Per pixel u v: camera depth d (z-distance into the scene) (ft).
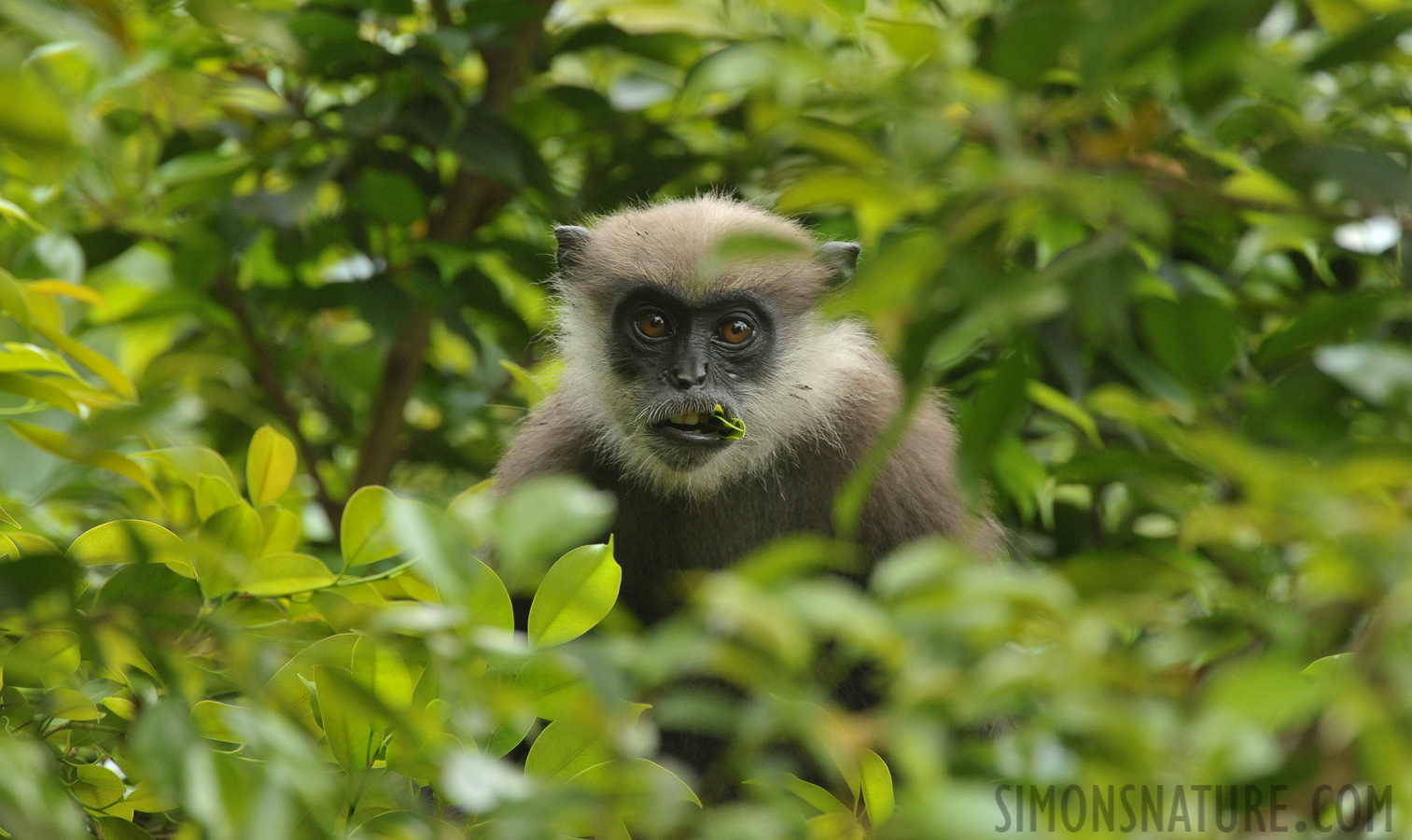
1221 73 12.84
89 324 37.70
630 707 16.48
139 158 41.93
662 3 41.22
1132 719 12.87
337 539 39.96
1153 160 16.08
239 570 17.25
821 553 14.71
